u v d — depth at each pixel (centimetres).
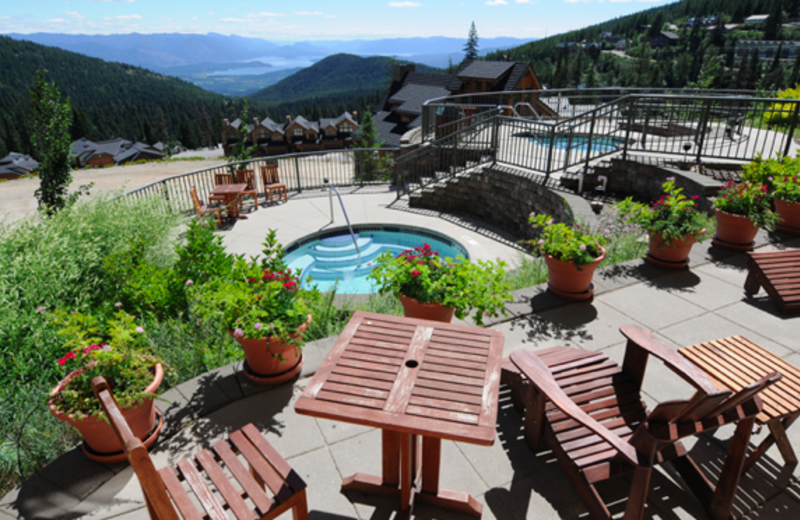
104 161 9356
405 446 239
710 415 217
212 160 2856
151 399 311
